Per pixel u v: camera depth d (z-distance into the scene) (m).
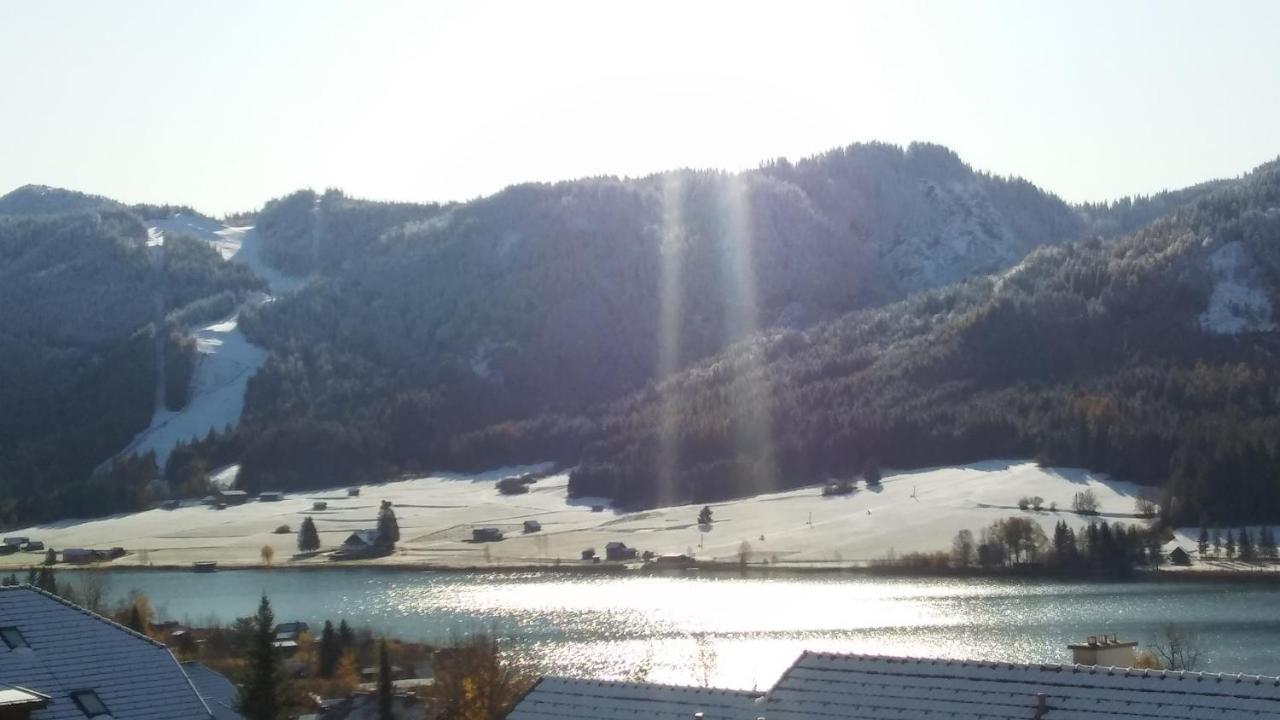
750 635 144.38
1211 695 41.00
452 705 90.81
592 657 132.38
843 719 45.84
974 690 44.97
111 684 59.72
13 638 60.69
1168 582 177.62
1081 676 43.72
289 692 85.56
